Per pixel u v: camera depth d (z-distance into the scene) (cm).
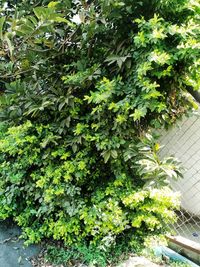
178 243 233
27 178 251
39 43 222
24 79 253
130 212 220
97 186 238
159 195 204
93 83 218
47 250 230
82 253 219
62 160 237
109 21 204
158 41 175
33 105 226
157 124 210
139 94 190
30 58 229
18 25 163
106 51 214
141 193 208
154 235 230
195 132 287
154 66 182
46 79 247
